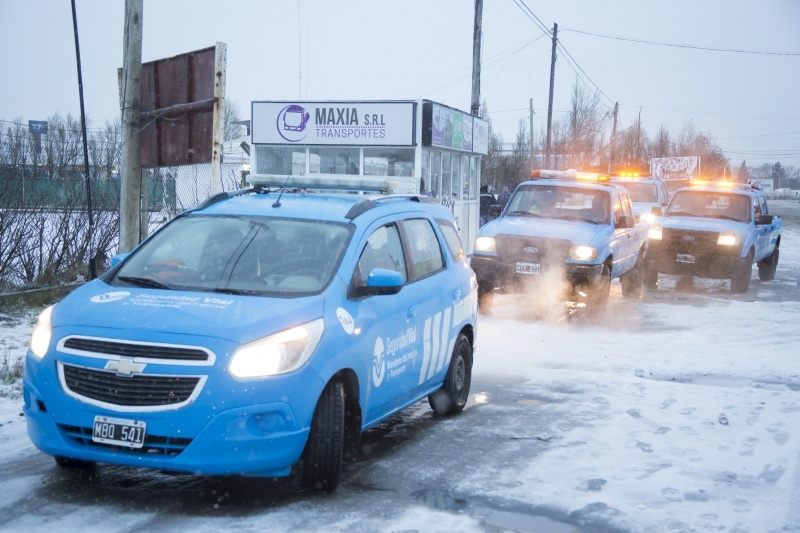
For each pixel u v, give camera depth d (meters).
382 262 6.51
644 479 5.94
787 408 7.99
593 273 13.19
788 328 13.13
